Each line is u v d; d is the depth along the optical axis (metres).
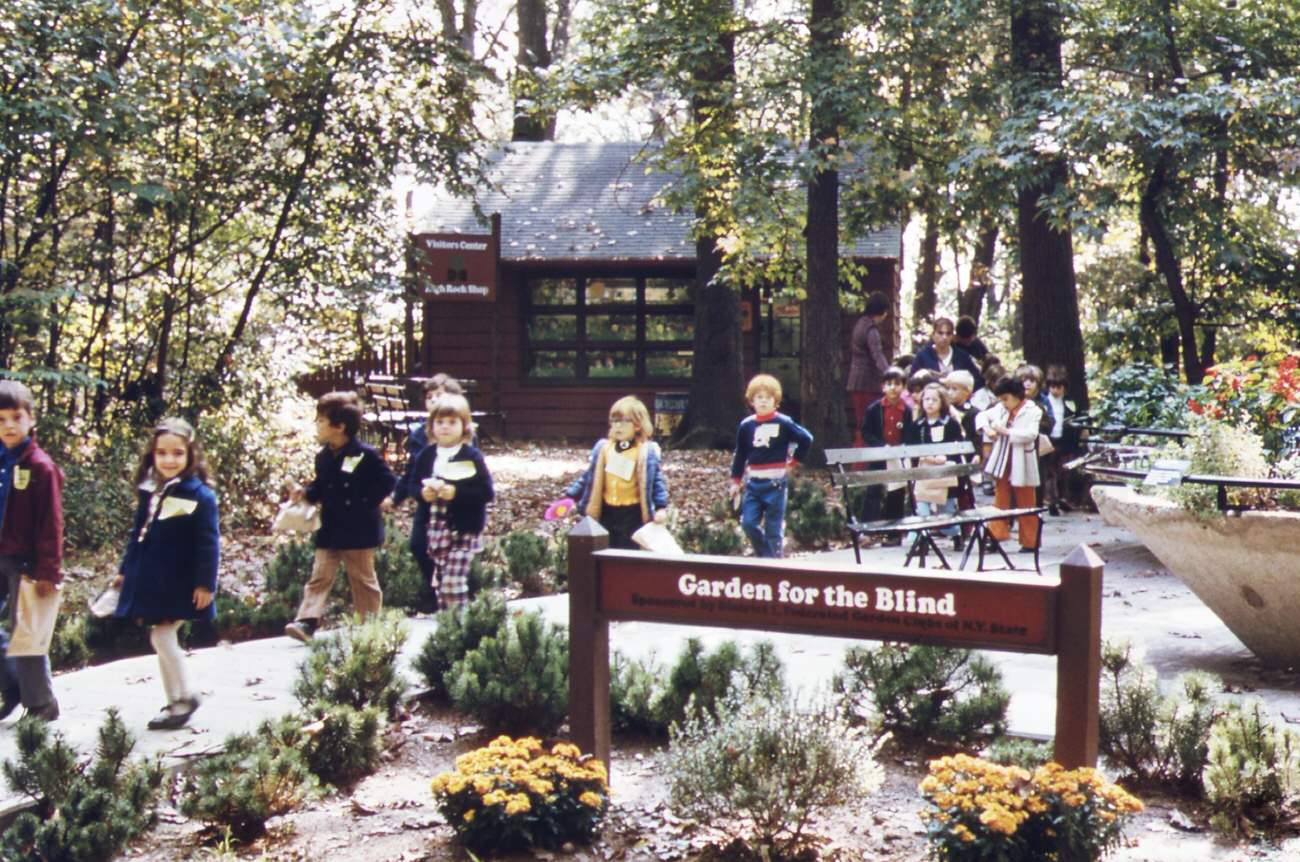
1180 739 5.56
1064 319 17.19
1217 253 17.86
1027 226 17.25
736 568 4.97
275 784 5.39
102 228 16.19
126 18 14.98
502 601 7.48
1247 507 7.25
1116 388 15.12
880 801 5.54
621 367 27.41
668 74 18.78
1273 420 8.80
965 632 4.62
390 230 17.55
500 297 27.17
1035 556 10.35
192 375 16.56
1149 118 15.31
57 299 13.98
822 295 19.34
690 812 4.98
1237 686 7.05
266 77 15.66
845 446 19.38
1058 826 4.44
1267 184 19.28
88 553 13.44
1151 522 7.46
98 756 5.65
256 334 17.53
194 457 6.80
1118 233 25.53
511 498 17.16
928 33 17.86
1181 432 10.62
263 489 16.28
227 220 16.47
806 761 4.87
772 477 10.46
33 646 6.63
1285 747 5.29
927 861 4.84
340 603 10.23
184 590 6.71
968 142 18.02
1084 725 4.50
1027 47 17.34
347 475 8.71
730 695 5.39
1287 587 6.97
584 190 28.62
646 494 9.10
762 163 18.28
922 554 10.08
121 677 7.75
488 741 6.47
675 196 19.62
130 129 14.25
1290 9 17.73
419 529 9.40
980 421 11.95
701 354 24.00
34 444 6.76
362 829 5.40
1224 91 15.41
